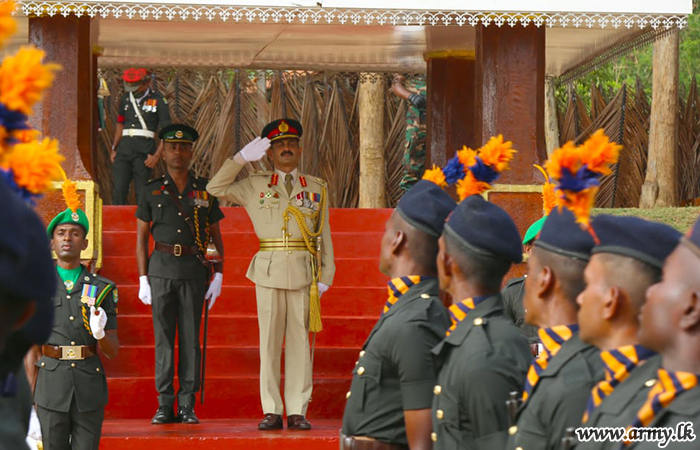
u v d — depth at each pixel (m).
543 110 26.36
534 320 10.48
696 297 7.04
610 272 8.86
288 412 24.89
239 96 44.12
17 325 5.78
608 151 8.50
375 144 43.06
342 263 32.00
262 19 24.39
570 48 32.62
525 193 25.52
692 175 43.88
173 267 25.33
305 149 44.06
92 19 29.91
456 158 13.06
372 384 12.57
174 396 25.64
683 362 7.20
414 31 31.77
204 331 26.20
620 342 8.83
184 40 33.16
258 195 25.56
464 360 10.83
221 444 22.94
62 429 19.95
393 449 12.59
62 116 25.44
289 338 25.20
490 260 11.48
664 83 42.53
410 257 12.92
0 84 5.86
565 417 9.18
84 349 20.03
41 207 24.69
